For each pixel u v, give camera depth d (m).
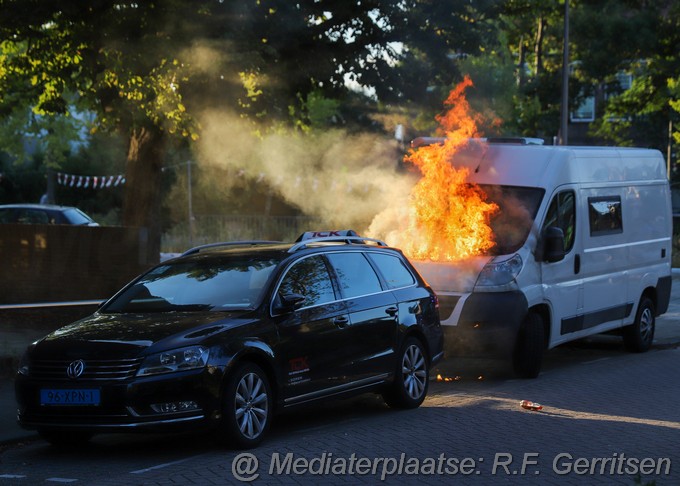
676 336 19.33
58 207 30.98
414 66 20.44
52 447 9.89
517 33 48.09
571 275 15.10
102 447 9.82
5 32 17.27
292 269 10.24
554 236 14.36
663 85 46.16
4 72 21.02
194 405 8.84
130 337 9.09
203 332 9.10
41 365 9.12
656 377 14.22
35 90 21.89
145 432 8.78
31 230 17.78
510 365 15.55
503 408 11.54
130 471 8.54
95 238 18.23
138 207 20.31
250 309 9.65
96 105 20.06
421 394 11.72
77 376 8.91
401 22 19.62
